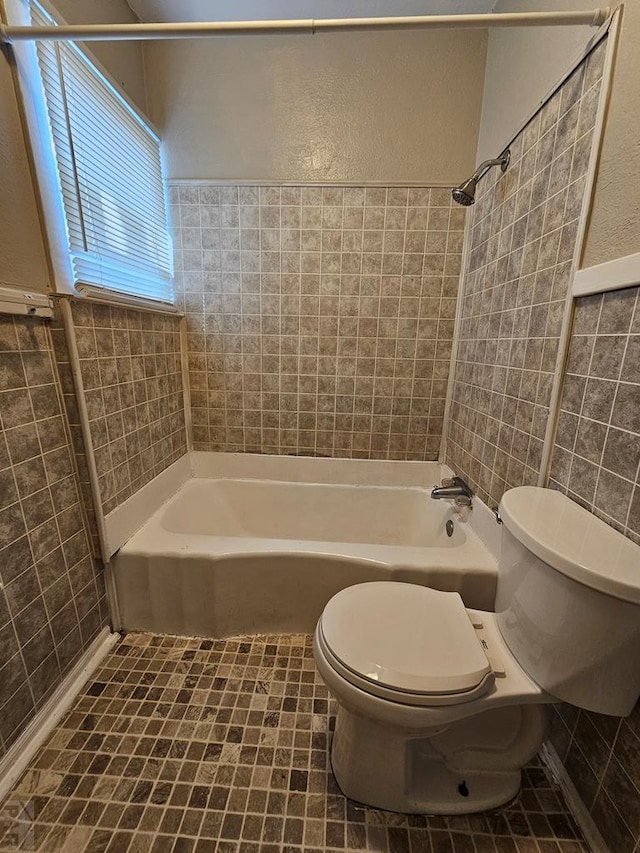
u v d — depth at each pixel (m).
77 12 1.24
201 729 1.11
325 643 0.89
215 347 1.98
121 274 1.51
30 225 1.05
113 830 0.88
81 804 0.93
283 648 1.41
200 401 2.05
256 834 0.88
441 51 1.62
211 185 1.79
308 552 1.39
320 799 0.95
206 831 0.88
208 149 1.76
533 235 1.20
